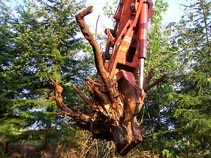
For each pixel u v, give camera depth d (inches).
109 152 603.2
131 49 193.9
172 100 627.5
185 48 636.7
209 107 584.7
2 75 730.2
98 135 181.8
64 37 742.5
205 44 627.2
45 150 749.3
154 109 685.3
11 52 762.8
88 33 159.9
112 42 203.5
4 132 711.1
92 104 178.9
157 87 676.1
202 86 610.9
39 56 713.6
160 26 703.7
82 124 182.5
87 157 671.8
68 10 751.1
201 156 603.5
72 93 697.0
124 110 172.7
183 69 638.5
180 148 625.9
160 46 684.7
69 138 710.5
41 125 708.0
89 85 181.0
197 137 593.6
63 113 184.4
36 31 727.7
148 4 198.1
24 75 748.0
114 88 173.8
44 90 728.3
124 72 181.0
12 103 716.0
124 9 208.1
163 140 647.8
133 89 173.3
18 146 848.3
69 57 738.2
